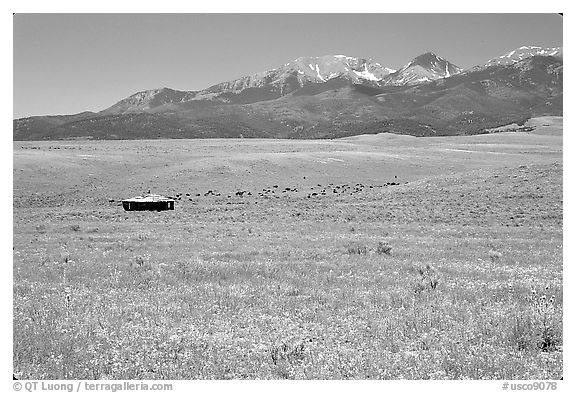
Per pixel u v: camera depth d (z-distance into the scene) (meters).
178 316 14.35
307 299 16.42
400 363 10.85
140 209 67.12
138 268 22.12
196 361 11.03
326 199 70.06
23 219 56.00
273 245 31.42
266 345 12.03
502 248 29.17
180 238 35.72
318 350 11.62
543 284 18.02
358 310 14.95
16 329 12.87
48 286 18.52
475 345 11.93
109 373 10.62
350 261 24.28
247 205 68.88
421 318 13.85
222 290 17.48
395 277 20.09
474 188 63.75
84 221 53.09
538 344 11.90
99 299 16.31
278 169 108.69
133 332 12.91
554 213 46.78
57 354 11.42
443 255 26.56
